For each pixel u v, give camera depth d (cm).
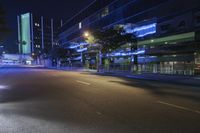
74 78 2588
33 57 13725
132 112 812
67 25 9194
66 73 3753
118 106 923
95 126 637
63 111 838
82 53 7262
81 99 1111
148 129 607
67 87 1664
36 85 1836
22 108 898
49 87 1678
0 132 590
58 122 683
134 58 3969
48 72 4128
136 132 582
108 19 5550
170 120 699
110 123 668
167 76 2711
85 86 1719
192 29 3112
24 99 1126
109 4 5494
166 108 879
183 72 2895
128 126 636
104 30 4031
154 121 688
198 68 2716
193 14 3095
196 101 1034
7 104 990
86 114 786
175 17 3422
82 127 628
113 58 5134
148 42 4006
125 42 3906
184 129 607
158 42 3781
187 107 896
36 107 918
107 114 785
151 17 3972
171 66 3091
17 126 643
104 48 3956
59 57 8288
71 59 8412
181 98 1126
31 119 722
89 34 4197
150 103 988
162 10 3694
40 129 613
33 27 16012
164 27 3650
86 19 7094
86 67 6322
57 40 11081
